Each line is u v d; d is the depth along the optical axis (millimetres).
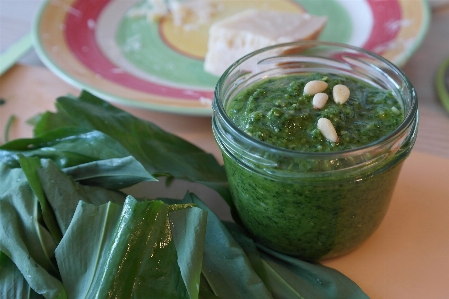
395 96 345
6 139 433
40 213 344
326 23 538
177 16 580
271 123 328
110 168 358
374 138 323
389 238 362
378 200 333
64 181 352
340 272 342
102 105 408
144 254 316
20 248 325
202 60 520
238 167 329
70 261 319
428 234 362
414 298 336
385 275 346
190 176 379
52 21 537
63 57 497
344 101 335
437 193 380
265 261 344
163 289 313
